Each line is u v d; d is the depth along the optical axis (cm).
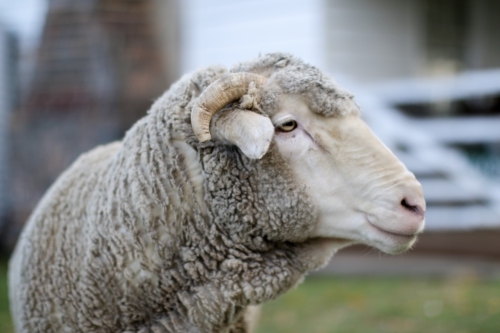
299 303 763
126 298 303
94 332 307
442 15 1249
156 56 872
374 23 1095
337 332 641
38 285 324
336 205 292
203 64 1111
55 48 877
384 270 909
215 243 299
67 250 321
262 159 291
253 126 269
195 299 300
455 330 629
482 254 920
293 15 1038
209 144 295
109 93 859
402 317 685
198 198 300
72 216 329
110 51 852
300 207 292
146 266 299
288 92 293
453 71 1278
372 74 1099
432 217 1020
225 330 312
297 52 1042
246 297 299
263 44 1062
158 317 307
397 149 1074
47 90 898
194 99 306
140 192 300
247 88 289
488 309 696
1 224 1120
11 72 1202
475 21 1305
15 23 1215
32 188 1021
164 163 302
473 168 1109
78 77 875
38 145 963
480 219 1001
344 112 293
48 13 876
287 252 308
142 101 866
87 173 347
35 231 338
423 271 892
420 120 1108
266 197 294
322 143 291
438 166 1038
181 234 301
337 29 1046
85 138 901
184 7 949
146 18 868
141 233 300
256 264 301
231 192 294
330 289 830
